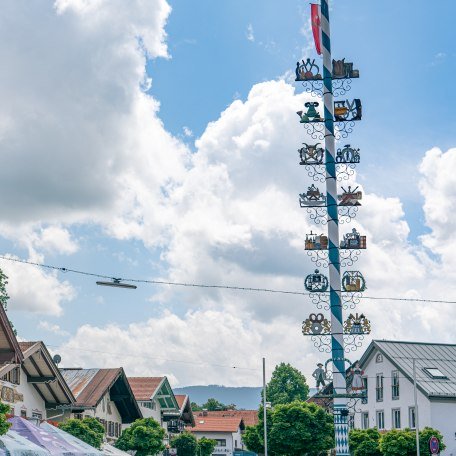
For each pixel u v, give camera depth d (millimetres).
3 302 72250
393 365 78875
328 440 70188
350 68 44438
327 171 43469
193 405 173750
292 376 133250
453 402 74750
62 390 53312
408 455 67062
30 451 29516
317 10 44906
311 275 42844
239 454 116875
